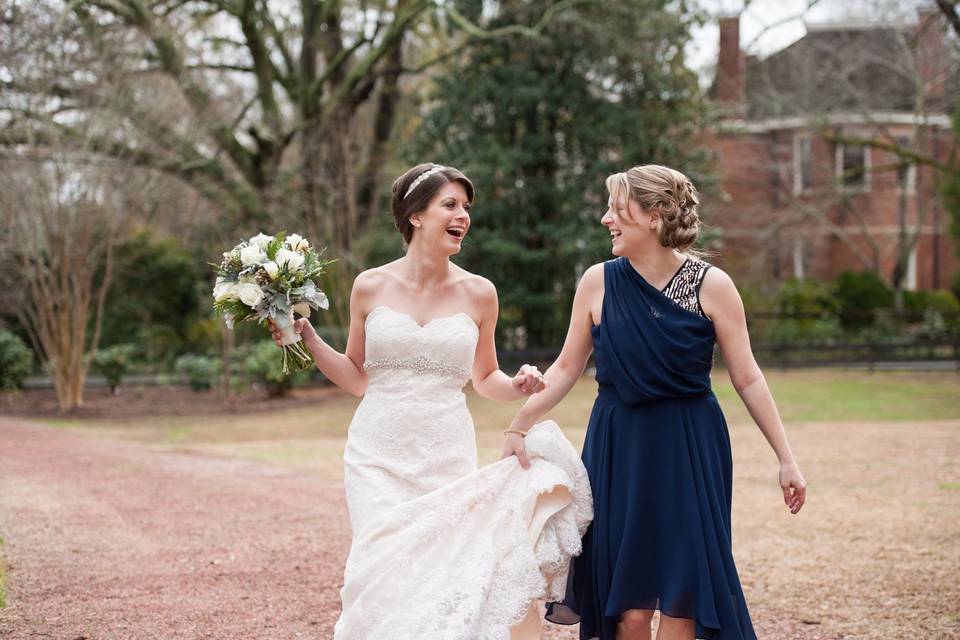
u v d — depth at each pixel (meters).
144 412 18.47
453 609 3.17
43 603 4.66
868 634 4.30
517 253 22.83
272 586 5.05
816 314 28.36
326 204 22.61
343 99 22.95
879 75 29.08
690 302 3.29
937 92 27.92
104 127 18.08
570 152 23.72
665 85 23.05
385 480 3.54
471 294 3.83
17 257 19.81
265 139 24.14
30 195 17.84
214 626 4.33
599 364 3.40
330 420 16.81
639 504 3.27
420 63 26.19
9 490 8.30
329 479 9.09
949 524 6.64
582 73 23.34
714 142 29.72
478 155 22.55
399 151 23.78
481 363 3.99
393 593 3.22
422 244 3.78
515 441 3.50
